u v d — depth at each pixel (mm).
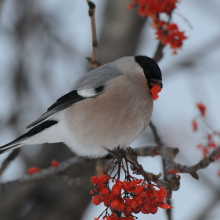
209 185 13344
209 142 9742
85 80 9180
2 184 10273
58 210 12188
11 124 13844
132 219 6727
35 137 9094
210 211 12883
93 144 8844
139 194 6688
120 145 8906
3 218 12109
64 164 10125
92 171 12242
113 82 8922
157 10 9156
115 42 12953
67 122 8891
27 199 12383
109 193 6812
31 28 14203
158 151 8992
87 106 8742
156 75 9227
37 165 12656
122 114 8727
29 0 14227
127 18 13086
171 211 9195
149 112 9195
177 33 9164
